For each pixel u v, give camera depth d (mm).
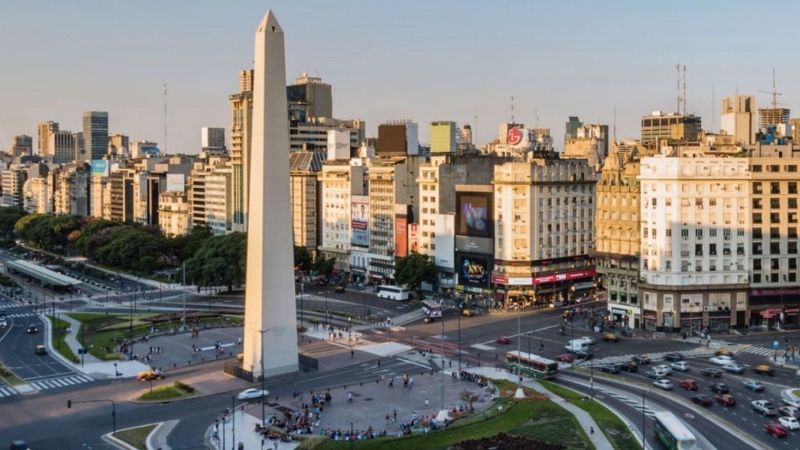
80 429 141375
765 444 127750
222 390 166500
